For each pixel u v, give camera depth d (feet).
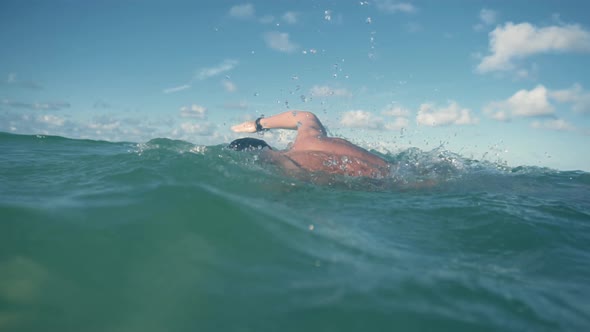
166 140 19.79
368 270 6.66
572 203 14.42
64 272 5.08
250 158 15.43
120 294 4.79
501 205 13.24
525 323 5.80
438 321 5.37
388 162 17.20
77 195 8.99
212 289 5.17
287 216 8.76
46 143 26.71
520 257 9.29
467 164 19.58
